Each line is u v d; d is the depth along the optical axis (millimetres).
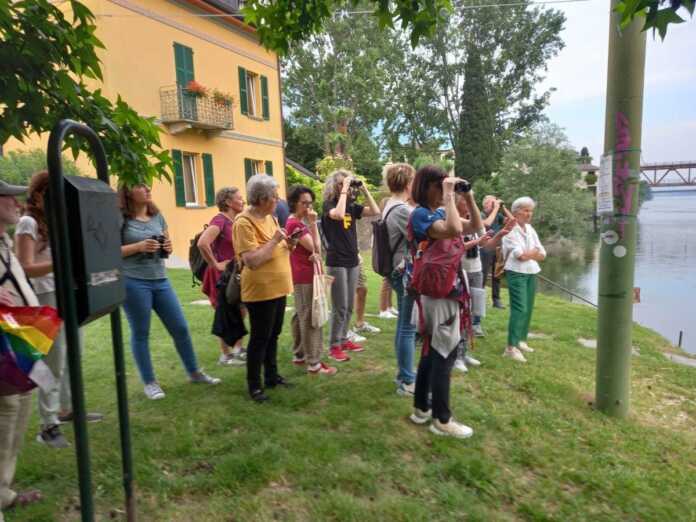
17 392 1889
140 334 3643
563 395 4035
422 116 40469
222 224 4391
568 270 23578
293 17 3902
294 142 39031
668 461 3109
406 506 2447
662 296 17891
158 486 2582
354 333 5418
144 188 3543
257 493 2559
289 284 3697
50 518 2346
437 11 3346
